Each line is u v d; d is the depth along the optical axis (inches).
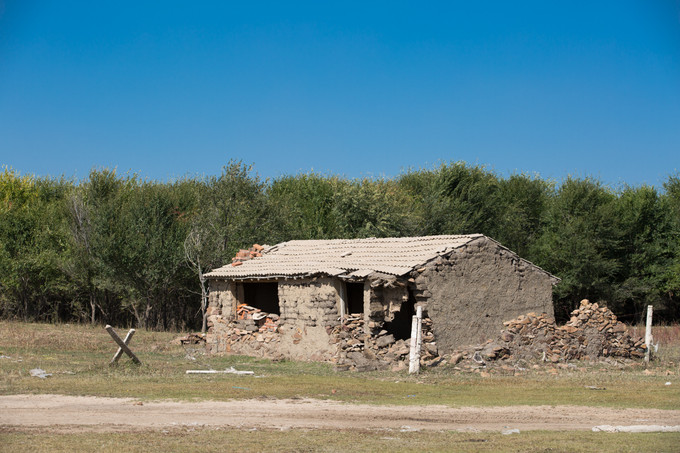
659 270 1786.4
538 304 1018.7
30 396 600.7
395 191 1873.8
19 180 2033.7
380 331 912.3
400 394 681.6
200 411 553.3
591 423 537.0
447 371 858.8
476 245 967.6
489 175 1987.0
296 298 990.4
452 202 1861.5
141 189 1625.2
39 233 1640.0
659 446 445.7
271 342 1024.2
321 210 1854.1
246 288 1166.3
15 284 1583.4
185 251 1515.7
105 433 459.5
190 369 848.9
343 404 608.1
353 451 422.0
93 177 1702.8
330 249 1111.6
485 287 967.0
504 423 533.6
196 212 1612.9
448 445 443.5
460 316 937.5
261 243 1569.9
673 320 1859.0
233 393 650.8
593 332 1027.3
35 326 1376.7
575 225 1776.6
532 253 1850.4
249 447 427.5
